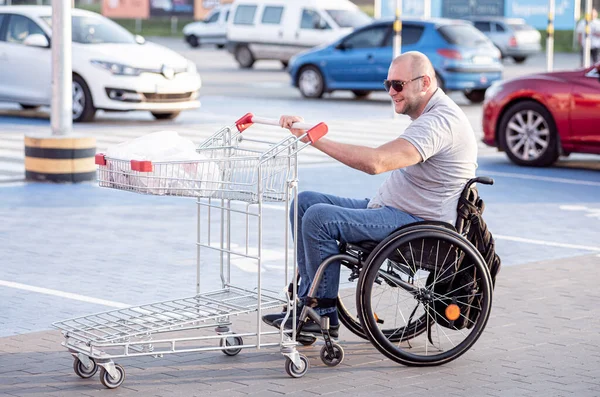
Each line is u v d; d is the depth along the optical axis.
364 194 14.75
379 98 31.67
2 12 24.09
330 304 7.48
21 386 6.90
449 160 7.56
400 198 7.64
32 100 23.58
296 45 41.06
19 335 8.06
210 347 7.59
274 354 7.74
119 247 11.35
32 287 9.58
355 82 30.17
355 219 7.42
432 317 7.70
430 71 7.63
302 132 7.26
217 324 7.56
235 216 13.37
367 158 7.28
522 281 10.09
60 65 15.65
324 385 7.03
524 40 48.50
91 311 8.77
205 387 6.94
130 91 22.67
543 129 17.98
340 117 25.39
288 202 7.18
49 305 8.96
